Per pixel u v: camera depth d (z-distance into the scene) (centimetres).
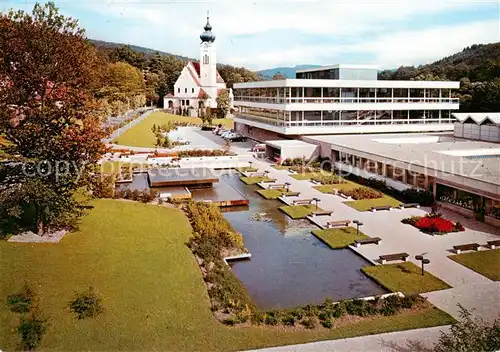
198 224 3033
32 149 2430
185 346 1692
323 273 2466
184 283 2198
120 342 1705
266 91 7181
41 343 1677
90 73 2778
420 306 2014
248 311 1917
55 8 2594
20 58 2400
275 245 2912
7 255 2288
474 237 2911
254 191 4403
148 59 16062
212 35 12875
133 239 2711
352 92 6625
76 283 2106
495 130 5581
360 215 3472
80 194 3478
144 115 10462
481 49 12362
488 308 1988
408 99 6931
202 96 12644
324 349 1680
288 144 5769
